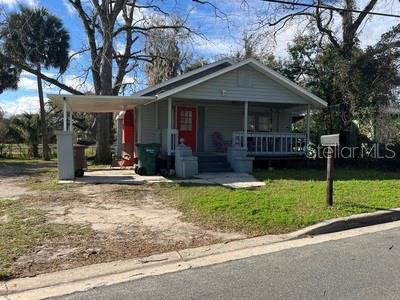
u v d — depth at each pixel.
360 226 8.09
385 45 18.45
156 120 18.59
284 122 20.92
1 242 6.52
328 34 22.02
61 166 13.59
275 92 17.31
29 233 7.03
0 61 26.61
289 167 18.03
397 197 10.15
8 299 4.59
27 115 34.75
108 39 22.62
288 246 6.62
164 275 5.32
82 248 6.34
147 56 26.69
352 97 18.91
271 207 8.81
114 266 5.66
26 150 34.34
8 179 14.77
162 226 7.64
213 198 9.77
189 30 24.70
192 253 6.23
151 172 15.03
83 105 17.42
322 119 21.91
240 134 17.12
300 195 10.16
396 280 4.98
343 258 5.91
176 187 11.66
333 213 8.35
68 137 13.62
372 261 5.75
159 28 24.70
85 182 12.90
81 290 4.83
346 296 4.50
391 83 18.25
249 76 16.95
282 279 5.07
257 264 5.70
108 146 23.41
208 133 19.45
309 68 23.19
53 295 4.69
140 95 18.02
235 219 8.02
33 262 5.73
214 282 5.02
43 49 27.61
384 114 18.16
